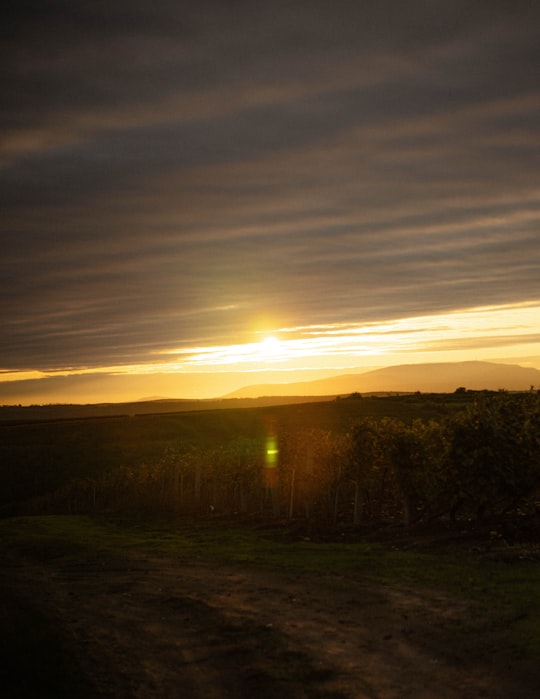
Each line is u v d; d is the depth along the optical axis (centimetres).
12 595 1515
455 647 919
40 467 6188
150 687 888
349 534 2070
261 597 1327
